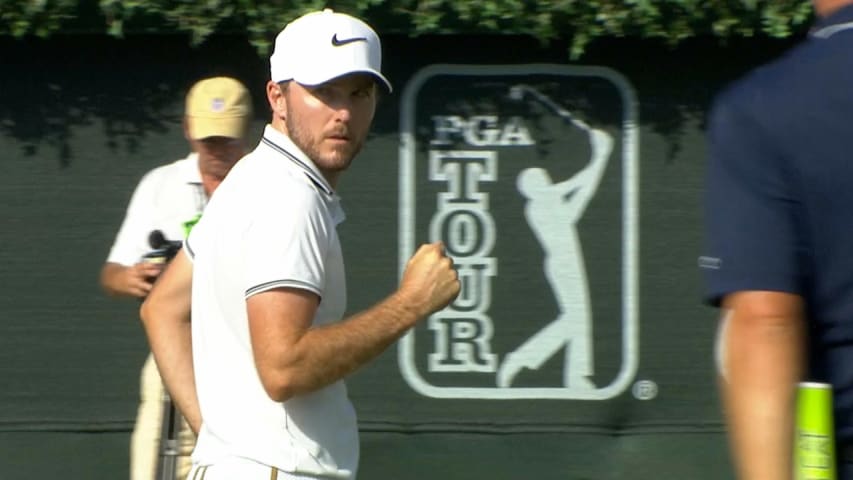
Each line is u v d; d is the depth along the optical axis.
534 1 19.12
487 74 20.16
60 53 19.95
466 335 20.48
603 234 20.41
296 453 11.98
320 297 11.89
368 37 12.51
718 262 8.92
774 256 8.74
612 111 20.22
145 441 17.95
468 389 20.50
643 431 20.58
